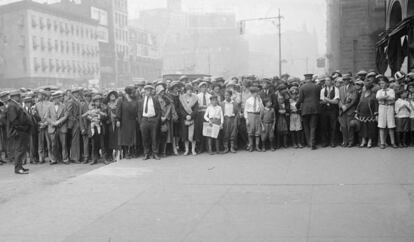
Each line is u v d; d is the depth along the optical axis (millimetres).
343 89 12414
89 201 7785
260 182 8523
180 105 12531
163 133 12500
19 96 12180
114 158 13281
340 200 6973
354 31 28859
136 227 6230
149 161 11742
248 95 13133
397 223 5777
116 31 92188
